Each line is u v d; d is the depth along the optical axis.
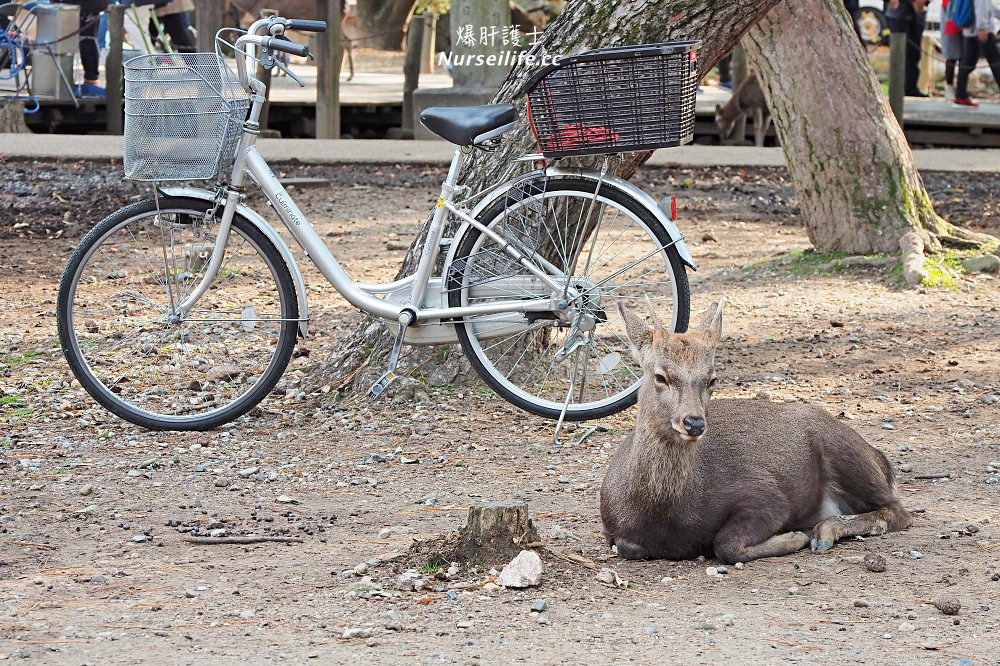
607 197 8.40
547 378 9.52
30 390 9.61
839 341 11.36
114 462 8.09
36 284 13.55
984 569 6.17
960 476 7.77
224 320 9.01
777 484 6.56
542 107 7.78
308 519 7.05
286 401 9.47
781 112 14.66
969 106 28.31
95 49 25.59
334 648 5.19
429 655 5.11
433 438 8.58
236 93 8.51
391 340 9.45
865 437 8.62
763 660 5.02
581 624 5.48
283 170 21.48
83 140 22.45
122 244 15.33
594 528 6.98
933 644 5.18
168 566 6.28
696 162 22.84
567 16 9.29
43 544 6.59
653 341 6.36
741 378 10.20
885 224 14.28
